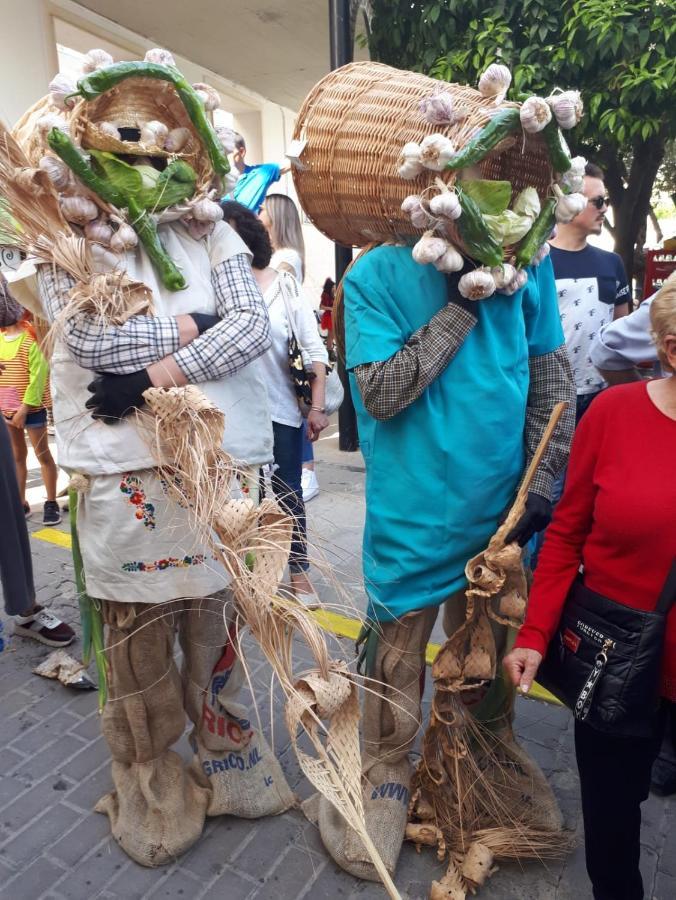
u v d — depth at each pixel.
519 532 1.81
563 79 5.31
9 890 1.99
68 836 2.18
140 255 1.74
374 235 1.92
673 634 1.48
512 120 1.61
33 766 2.51
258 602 1.36
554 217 1.81
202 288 1.80
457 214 1.58
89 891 1.99
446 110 1.62
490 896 1.95
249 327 1.75
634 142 6.55
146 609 1.84
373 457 1.93
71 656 3.15
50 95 1.63
